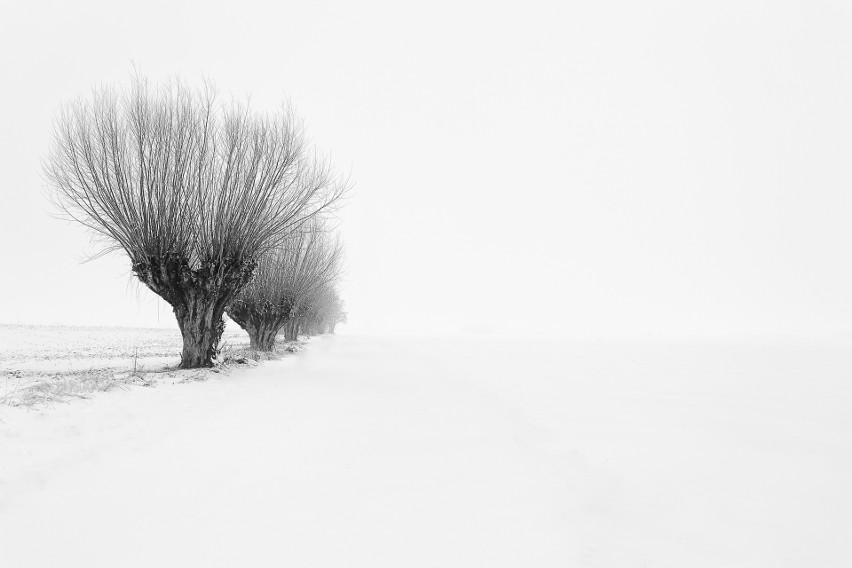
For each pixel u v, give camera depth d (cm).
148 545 348
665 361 1967
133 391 920
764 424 802
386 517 413
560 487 507
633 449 656
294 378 1320
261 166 1457
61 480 462
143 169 1294
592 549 369
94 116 1277
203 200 1378
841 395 1078
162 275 1330
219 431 684
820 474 556
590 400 1032
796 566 352
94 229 1316
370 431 730
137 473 498
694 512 449
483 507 446
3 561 319
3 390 848
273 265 2152
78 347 2598
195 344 1380
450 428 767
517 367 1769
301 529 383
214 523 390
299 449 615
